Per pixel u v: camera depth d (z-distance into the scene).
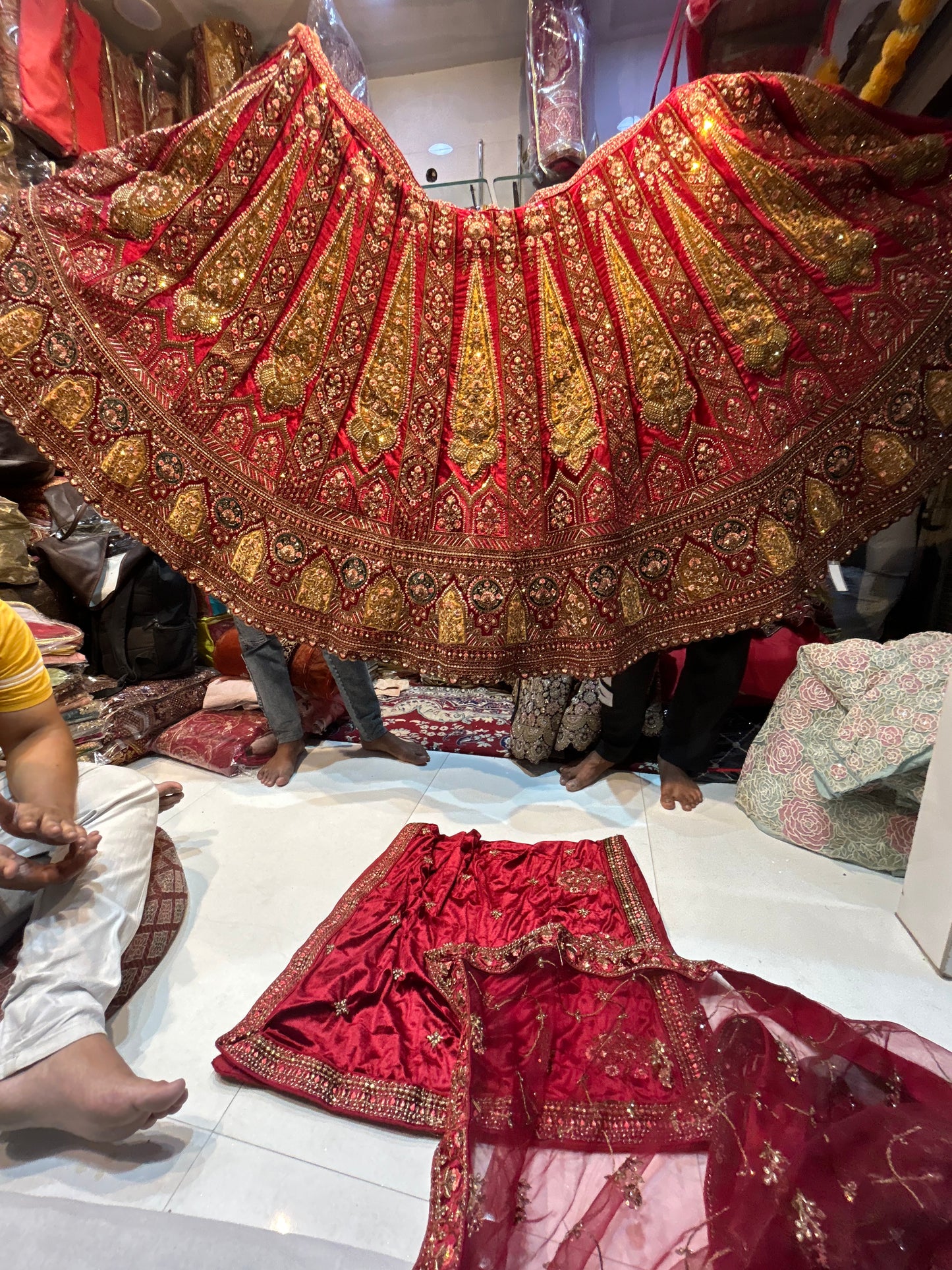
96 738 2.00
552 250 1.51
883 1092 0.84
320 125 1.42
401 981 1.21
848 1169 0.72
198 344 1.42
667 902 1.44
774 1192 0.71
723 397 1.48
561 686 2.02
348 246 1.49
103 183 1.33
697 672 1.74
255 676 2.02
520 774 2.09
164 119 2.38
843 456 1.44
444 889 1.46
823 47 1.59
